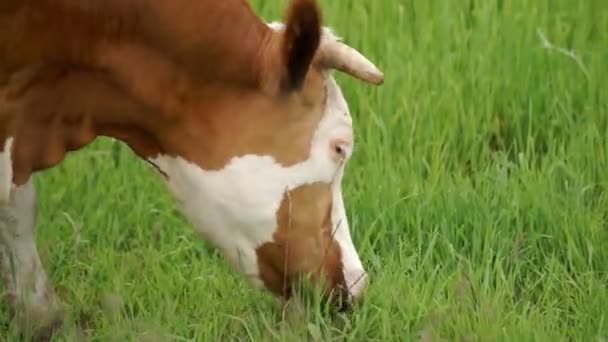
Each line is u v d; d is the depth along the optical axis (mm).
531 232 11078
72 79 9312
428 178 11656
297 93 9266
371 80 9320
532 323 9852
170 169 9500
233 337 9930
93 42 9203
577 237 11008
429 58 12836
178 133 9344
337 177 9500
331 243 9570
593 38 13266
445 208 11234
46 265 10797
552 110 12438
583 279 10508
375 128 12070
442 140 12062
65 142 9492
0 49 9148
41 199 11430
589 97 12469
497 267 10461
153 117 9336
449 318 9812
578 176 11484
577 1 13422
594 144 11938
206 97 9273
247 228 9430
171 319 9992
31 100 9312
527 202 11273
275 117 9266
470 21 13383
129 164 11844
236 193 9328
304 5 8844
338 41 9398
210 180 9352
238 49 9203
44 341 10094
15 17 9094
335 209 9547
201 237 10125
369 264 10711
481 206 11219
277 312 9992
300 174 9336
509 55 12859
